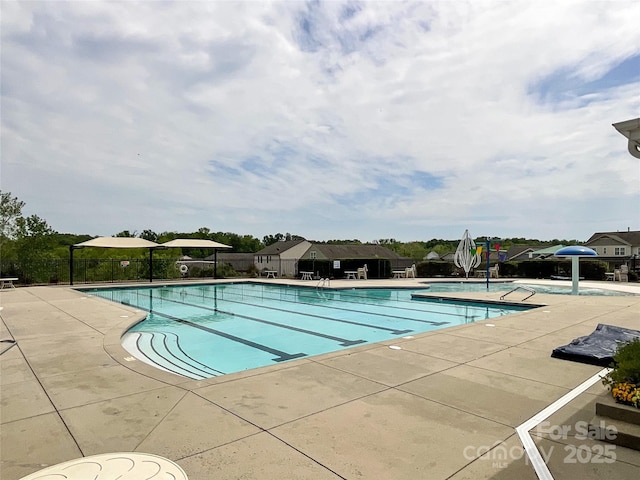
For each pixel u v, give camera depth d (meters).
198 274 26.03
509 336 6.68
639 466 2.47
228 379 4.36
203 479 2.32
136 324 9.16
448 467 2.47
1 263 20.53
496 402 3.64
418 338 6.53
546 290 17.84
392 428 3.07
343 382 4.24
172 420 3.23
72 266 20.31
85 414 3.38
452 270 27.17
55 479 1.59
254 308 13.39
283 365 4.93
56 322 8.36
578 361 5.06
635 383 3.16
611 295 14.58
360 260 25.14
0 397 3.82
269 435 2.94
